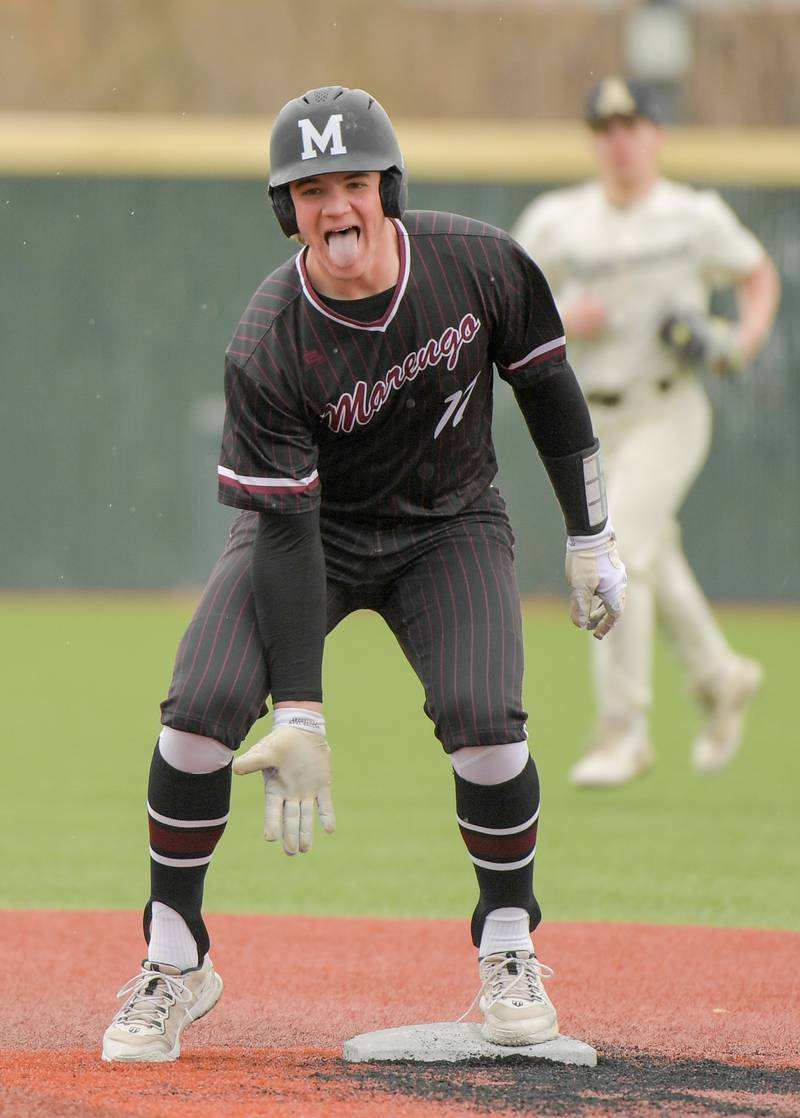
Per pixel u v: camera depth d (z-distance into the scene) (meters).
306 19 77.81
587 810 25.05
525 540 57.22
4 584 58.78
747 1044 13.20
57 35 76.19
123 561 58.44
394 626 13.02
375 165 11.48
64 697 38.16
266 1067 12.27
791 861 21.41
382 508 12.71
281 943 16.89
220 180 57.28
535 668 44.62
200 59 75.94
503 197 56.38
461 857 21.75
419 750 31.17
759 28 77.38
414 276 11.97
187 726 12.07
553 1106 11.17
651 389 25.70
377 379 12.05
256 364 11.95
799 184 55.56
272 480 12.02
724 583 57.09
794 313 56.19
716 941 17.06
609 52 77.06
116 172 57.34
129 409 57.91
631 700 26.17
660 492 25.61
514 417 56.88
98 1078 11.80
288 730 11.95
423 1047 12.48
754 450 56.69
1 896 19.14
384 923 17.86
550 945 16.88
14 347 58.00
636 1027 13.77
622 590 13.34
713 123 74.94
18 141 57.38
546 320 12.54
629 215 25.86
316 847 22.36
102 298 57.75
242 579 12.59
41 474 58.31
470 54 77.25
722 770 29.12
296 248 57.31
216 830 12.58
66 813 24.44
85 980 15.28
